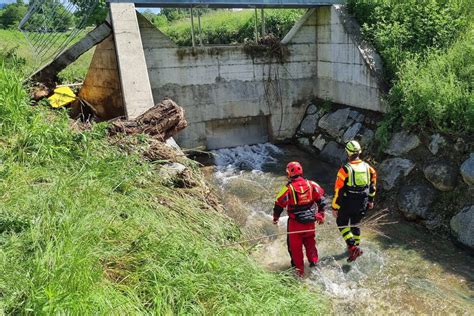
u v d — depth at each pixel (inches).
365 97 346.0
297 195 190.9
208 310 124.0
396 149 281.7
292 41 402.9
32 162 176.6
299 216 191.6
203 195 208.8
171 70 370.0
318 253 222.2
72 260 111.4
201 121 392.5
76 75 556.4
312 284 194.5
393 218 254.5
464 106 246.1
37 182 164.7
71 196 148.0
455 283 191.0
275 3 365.4
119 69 313.7
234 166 368.5
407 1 352.5
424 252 217.9
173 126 246.1
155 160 217.2
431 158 254.2
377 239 234.1
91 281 110.0
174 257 137.3
